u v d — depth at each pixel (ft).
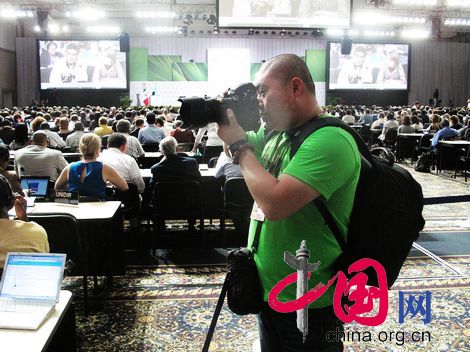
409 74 79.51
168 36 79.15
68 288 12.55
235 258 4.87
